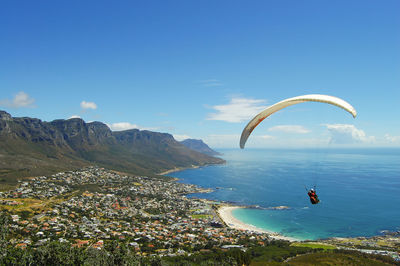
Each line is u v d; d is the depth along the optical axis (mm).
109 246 45062
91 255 43969
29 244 73875
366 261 70500
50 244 39719
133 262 44000
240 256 66438
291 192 196000
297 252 79625
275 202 164500
